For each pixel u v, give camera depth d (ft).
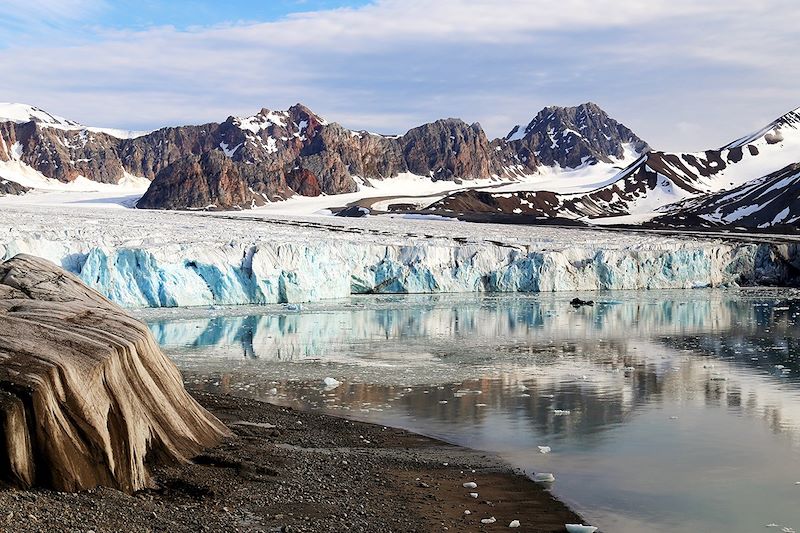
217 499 54.19
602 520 57.88
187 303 211.61
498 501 61.36
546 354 140.87
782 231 442.09
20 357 51.39
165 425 62.80
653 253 300.61
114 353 57.82
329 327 177.99
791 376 118.11
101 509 46.19
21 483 46.39
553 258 283.79
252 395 104.06
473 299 248.93
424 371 123.03
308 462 68.13
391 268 273.13
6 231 216.54
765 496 63.82
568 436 82.94
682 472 70.18
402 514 56.24
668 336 165.58
